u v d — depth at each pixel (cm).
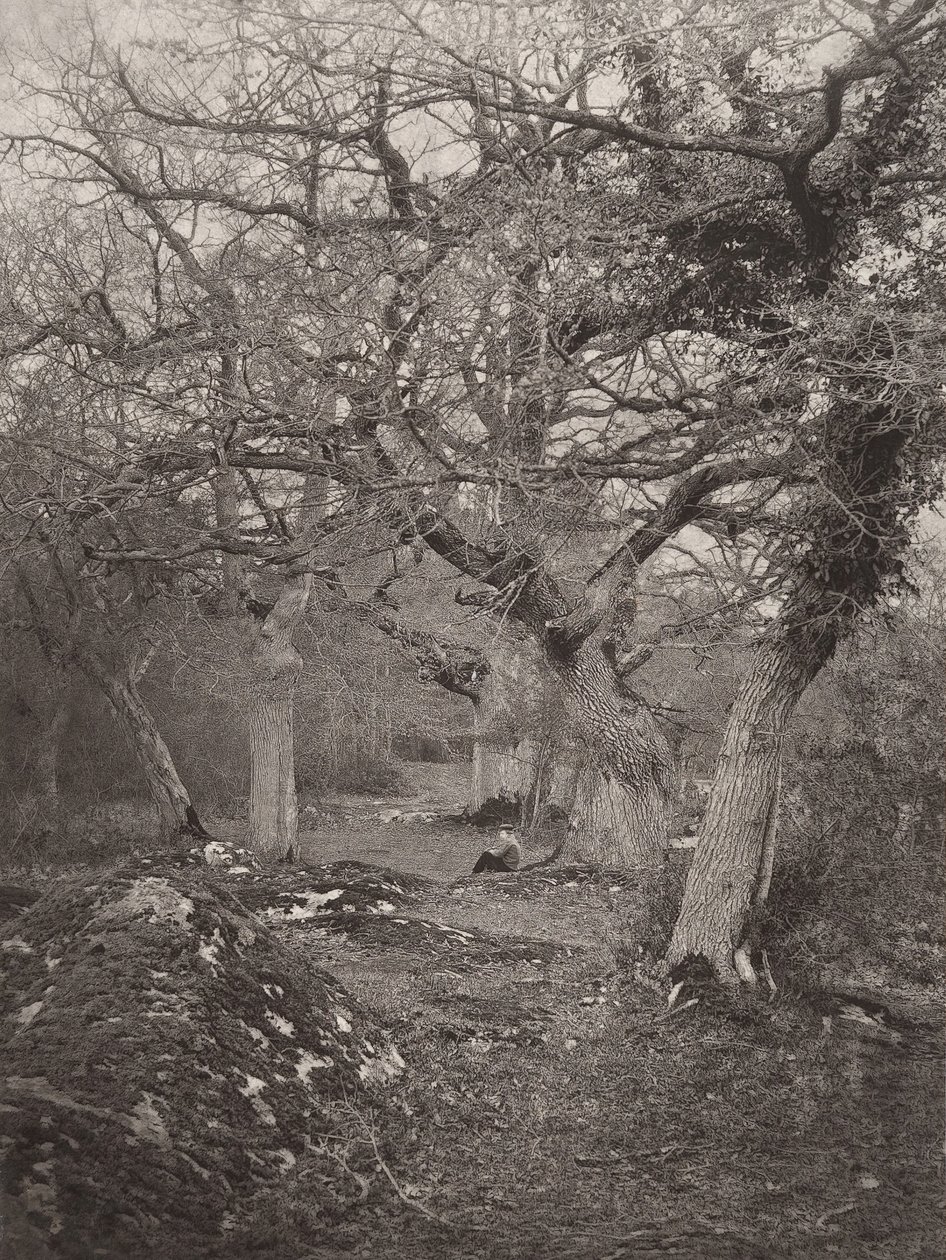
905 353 747
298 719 2711
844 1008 841
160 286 1224
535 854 2202
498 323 903
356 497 1046
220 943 577
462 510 1248
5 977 548
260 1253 405
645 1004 844
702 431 1004
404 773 3856
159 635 2031
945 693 964
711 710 1808
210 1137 462
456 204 919
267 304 1002
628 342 1041
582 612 1497
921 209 895
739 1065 724
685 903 875
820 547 828
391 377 930
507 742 2494
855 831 922
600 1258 461
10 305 1188
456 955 1030
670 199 1000
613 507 1112
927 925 905
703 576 1396
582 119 841
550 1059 726
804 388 821
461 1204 496
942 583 1010
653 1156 589
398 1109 578
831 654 863
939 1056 744
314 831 2706
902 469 815
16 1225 360
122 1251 370
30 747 1980
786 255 973
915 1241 509
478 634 2234
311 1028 584
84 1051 476
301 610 2052
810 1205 541
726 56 873
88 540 1577
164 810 2009
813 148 838
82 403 1145
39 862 1820
